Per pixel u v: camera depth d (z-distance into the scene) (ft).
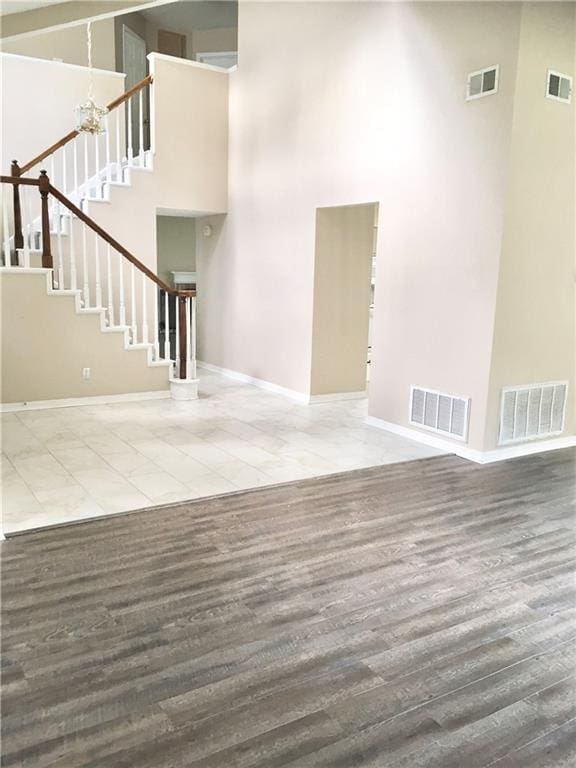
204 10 30.55
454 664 7.38
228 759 5.84
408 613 8.47
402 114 16.63
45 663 7.22
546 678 7.16
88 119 20.10
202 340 28.37
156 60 22.71
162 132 23.26
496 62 14.02
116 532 10.80
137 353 21.09
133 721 6.31
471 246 14.97
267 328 23.39
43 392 19.74
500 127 14.03
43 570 9.41
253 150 23.18
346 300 21.66
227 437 17.03
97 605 8.48
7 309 18.75
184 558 9.90
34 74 23.53
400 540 10.76
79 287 22.57
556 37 14.25
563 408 16.70
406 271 16.92
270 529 11.07
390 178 17.19
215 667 7.21
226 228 25.44
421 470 14.58
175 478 13.62
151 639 7.72
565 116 14.89
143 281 21.26
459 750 6.04
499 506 12.44
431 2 15.44
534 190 14.62
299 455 15.53
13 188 21.02
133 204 23.11
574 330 16.48
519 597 8.96
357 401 22.16
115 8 10.69
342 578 9.38
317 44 19.43
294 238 21.38
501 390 15.17
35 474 13.69
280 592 8.93
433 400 16.42
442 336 15.99
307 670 7.19
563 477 14.28
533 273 15.14
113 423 18.21
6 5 10.21
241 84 23.47
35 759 5.79
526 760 5.94
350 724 6.34
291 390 22.35
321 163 19.77
